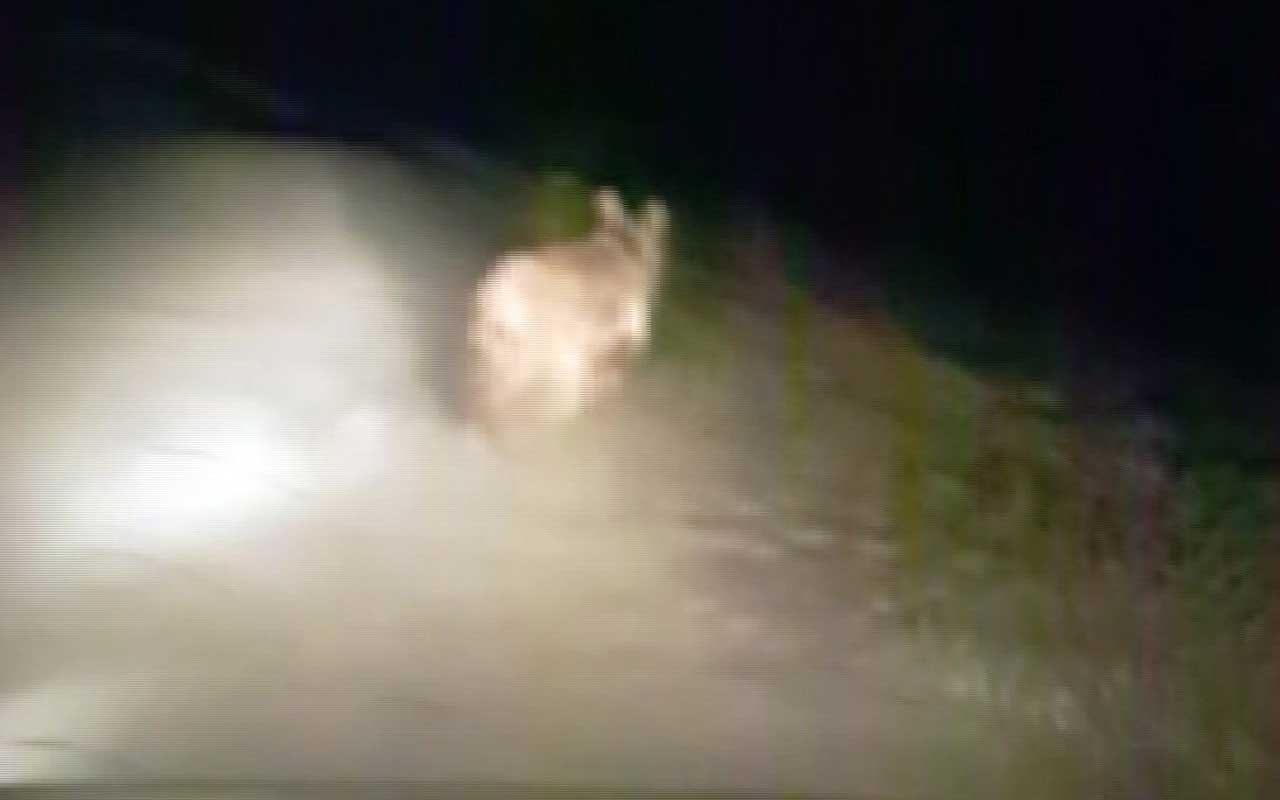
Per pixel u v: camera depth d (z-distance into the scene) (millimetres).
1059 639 10508
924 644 10219
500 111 14727
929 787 9047
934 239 14531
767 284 13328
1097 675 10281
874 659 10023
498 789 8414
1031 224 14914
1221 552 11484
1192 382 13383
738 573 10508
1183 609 10938
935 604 10570
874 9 16266
